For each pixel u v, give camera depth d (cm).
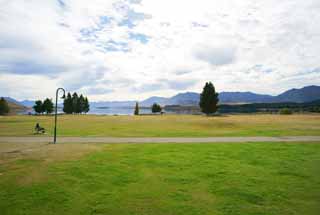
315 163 1015
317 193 665
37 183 756
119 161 1059
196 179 795
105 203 600
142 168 935
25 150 1355
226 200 618
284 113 7400
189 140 1761
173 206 581
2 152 1295
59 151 1316
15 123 3716
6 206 581
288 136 1969
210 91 6294
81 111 10356
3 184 746
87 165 985
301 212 546
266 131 2380
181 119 4728
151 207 576
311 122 3631
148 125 3322
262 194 659
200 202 606
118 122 4000
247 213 541
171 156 1166
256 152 1266
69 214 539
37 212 549
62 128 2819
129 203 600
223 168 933
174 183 755
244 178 805
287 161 1051
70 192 676
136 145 1529
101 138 1891
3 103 8012
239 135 2048
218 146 1472
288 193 665
